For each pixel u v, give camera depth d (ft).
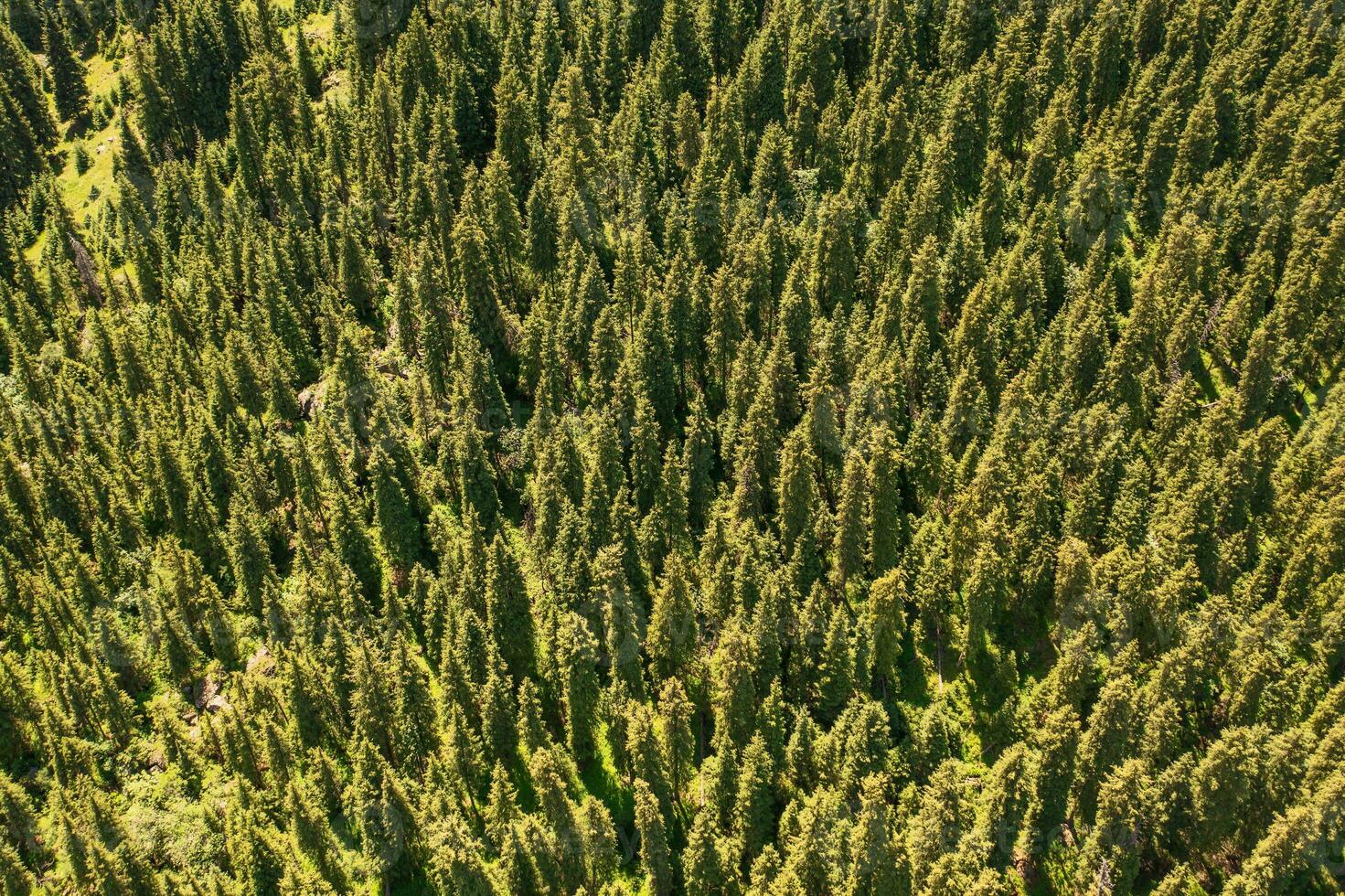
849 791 230.48
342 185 405.80
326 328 333.83
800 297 322.96
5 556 280.51
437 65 421.18
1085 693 254.47
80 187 469.57
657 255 350.84
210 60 452.35
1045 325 348.79
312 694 246.88
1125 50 433.89
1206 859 234.38
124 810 240.12
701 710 264.31
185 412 315.58
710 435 291.58
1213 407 300.61
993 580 260.01
